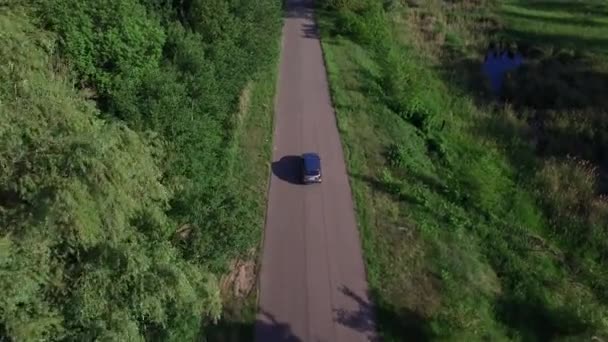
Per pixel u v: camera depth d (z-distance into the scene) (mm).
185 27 38875
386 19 64625
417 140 44344
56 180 19781
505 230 36438
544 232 37750
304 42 57094
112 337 19609
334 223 35000
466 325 28922
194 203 26859
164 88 29953
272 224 34562
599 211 38750
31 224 19047
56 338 19516
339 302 30125
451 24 68438
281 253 32625
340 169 39562
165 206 25656
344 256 32812
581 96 53188
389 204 36844
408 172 39812
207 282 23625
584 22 69125
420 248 33688
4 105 20500
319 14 63969
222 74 36812
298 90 48656
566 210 38969
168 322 23781
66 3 29250
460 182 39062
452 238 34781
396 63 53969
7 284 17844
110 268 20594
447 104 51500
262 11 45844
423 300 30578
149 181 23344
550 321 30750
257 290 30297
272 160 39938
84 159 19984
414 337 28750
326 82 50250
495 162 43656
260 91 47375
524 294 32188
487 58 62969
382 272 32000
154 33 32312
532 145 46219
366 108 46812
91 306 20047
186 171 29375
